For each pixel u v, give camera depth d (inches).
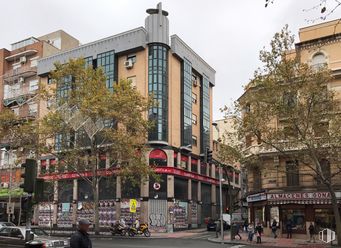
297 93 1055.0
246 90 1145.4
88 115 1428.4
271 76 1067.9
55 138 1628.9
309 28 1465.3
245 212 2459.4
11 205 1868.8
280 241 1238.3
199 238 1371.8
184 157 1983.3
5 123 1552.7
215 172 2294.5
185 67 2041.1
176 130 1939.0
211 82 2348.7
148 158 1798.7
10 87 2273.6
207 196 2203.5
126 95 1443.2
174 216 1818.4
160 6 1910.7
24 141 1491.1
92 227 1834.4
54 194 1925.4
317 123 1066.7
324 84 1123.9
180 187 1908.2
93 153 1489.9
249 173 1627.7
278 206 1438.2
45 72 2133.4
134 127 1471.5
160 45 1889.8
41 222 2031.3
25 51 2255.2
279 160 1448.1
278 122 1298.0
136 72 1894.7
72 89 1492.4
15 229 789.2
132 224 1624.0
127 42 1905.8
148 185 1779.0
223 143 1209.4
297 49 1446.9
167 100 1881.2
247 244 1132.5
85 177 1567.4
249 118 1093.1
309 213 1380.4
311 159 1141.7
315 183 1376.7
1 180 2165.4
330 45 1413.6
